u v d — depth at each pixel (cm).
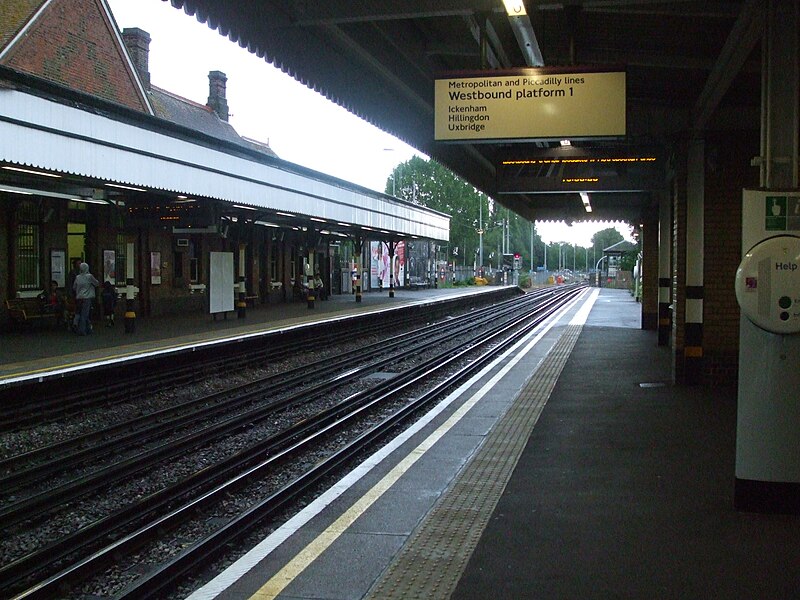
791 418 499
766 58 523
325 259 3909
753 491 509
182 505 693
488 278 7300
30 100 1304
